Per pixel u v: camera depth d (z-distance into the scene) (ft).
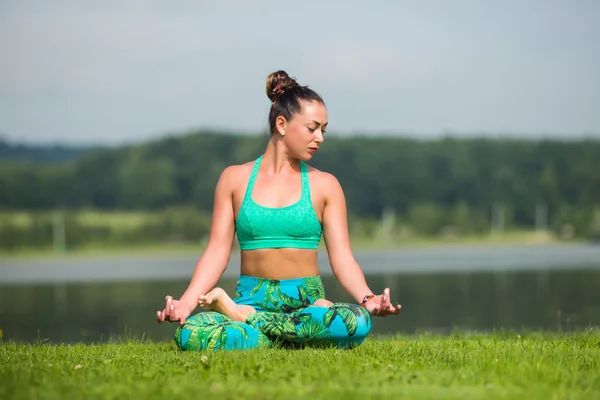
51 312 65.62
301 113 24.57
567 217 398.01
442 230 396.57
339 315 22.76
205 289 24.12
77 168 411.34
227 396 16.12
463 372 18.38
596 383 17.44
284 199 24.58
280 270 24.36
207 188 397.19
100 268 168.45
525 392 16.44
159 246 350.02
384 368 18.90
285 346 23.50
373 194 414.21
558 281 98.22
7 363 21.07
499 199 418.31
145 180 401.90
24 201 400.26
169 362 20.79
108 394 16.46
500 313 60.39
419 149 422.00
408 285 93.71
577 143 428.56
